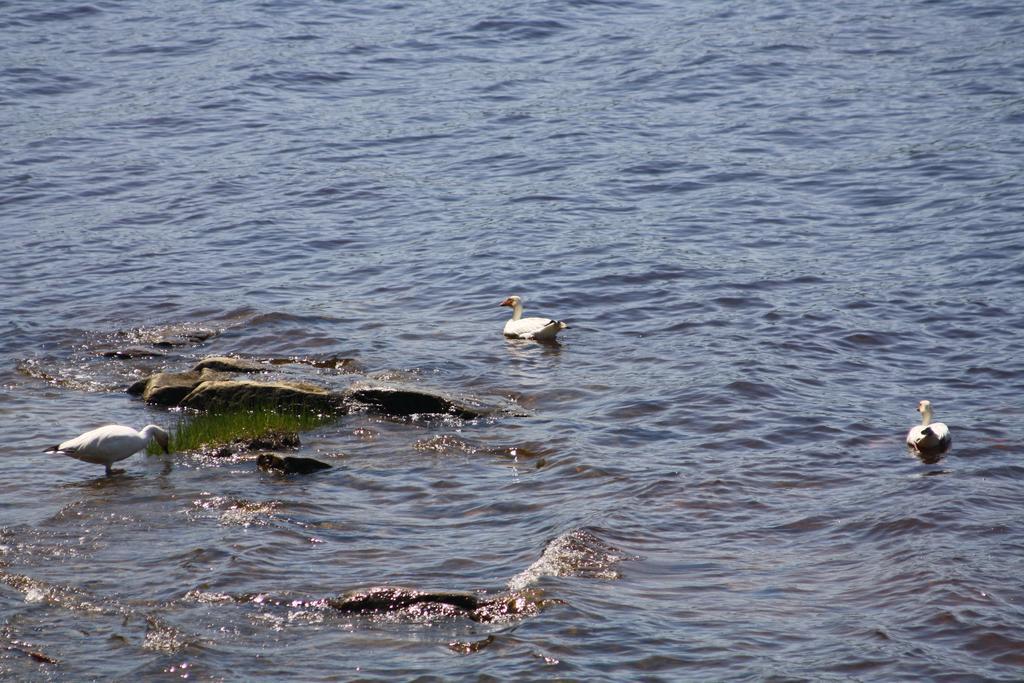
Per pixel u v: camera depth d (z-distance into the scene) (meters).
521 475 18.48
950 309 27.02
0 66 52.00
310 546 15.63
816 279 29.44
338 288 29.80
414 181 39.22
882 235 32.84
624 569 14.90
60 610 13.81
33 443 19.98
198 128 45.06
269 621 13.52
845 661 12.62
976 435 20.05
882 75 49.88
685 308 27.77
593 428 20.66
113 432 18.41
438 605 13.79
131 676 12.30
